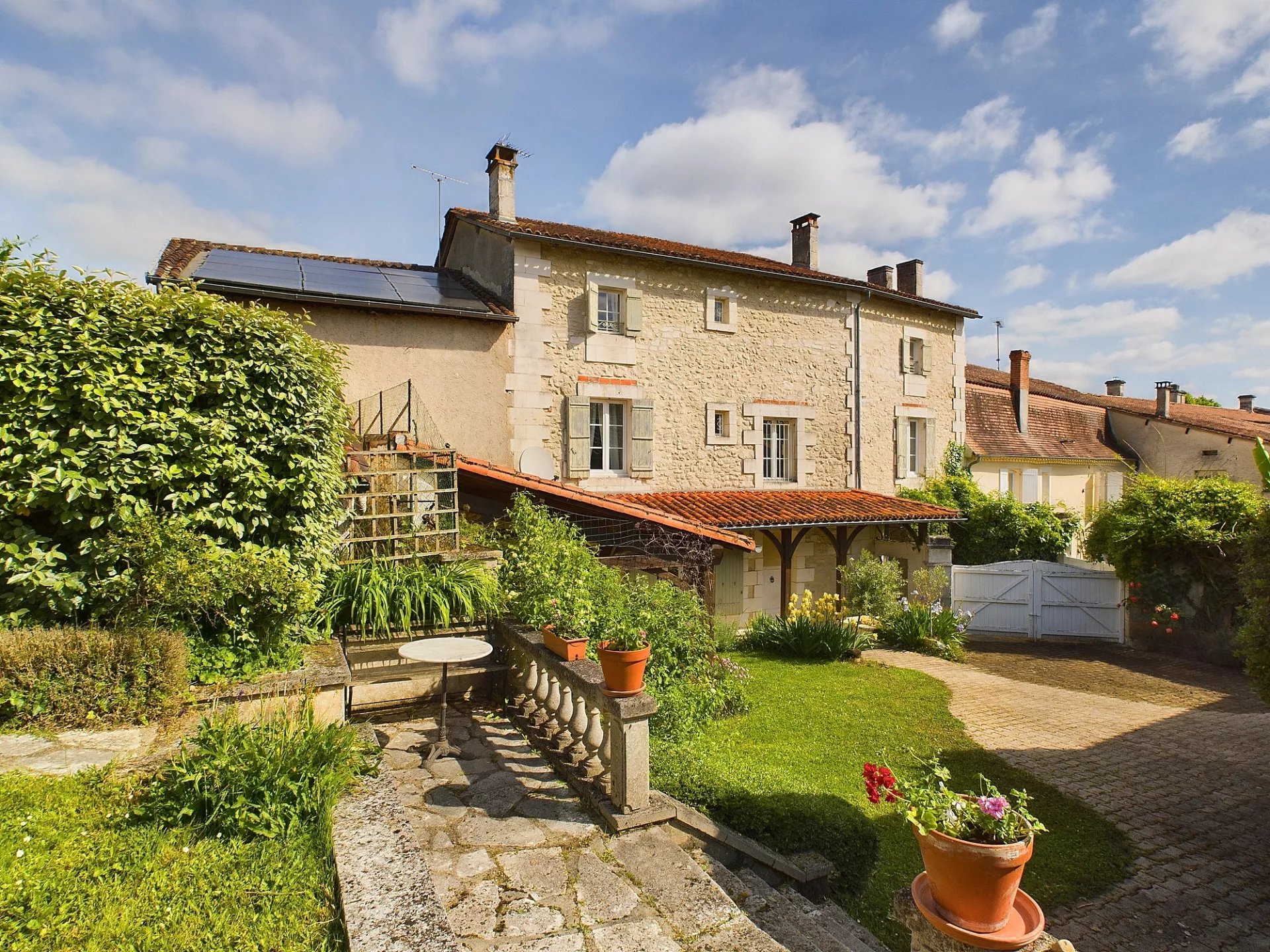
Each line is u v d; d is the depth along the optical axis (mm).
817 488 13641
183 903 2662
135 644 4035
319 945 2543
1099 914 4324
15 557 4070
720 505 11164
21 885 2602
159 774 3379
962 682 9344
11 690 3818
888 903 4312
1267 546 5578
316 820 3279
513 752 4785
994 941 2600
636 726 3795
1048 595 12531
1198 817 5594
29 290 4242
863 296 14305
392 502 6402
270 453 4859
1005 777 6242
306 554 5102
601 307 11516
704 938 2875
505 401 10289
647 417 11555
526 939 2811
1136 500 12008
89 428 4195
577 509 9578
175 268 8703
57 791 3240
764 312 12984
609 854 3496
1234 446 18531
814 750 6559
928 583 12078
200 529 4684
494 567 6707
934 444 15742
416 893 2727
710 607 10641
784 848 4270
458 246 12578
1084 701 8766
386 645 5574
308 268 10234
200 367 4641
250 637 4586
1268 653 5449
